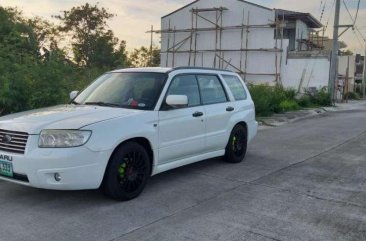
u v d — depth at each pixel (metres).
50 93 9.12
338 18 29.47
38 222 4.71
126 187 5.46
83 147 4.91
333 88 29.88
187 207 5.34
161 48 40.97
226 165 7.77
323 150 9.83
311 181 6.82
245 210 5.29
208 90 7.20
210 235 4.47
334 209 5.41
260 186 6.42
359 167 7.97
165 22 40.41
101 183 5.23
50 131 4.93
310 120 17.89
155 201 5.54
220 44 37.75
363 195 6.08
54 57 10.77
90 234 4.42
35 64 9.79
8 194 5.66
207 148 7.02
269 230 4.64
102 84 6.73
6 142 5.11
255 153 9.21
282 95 23.73
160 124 5.92
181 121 6.30
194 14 38.97
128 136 5.36
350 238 4.50
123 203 5.41
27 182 4.98
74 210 5.11
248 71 36.47
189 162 6.67
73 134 4.91
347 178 7.09
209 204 5.49
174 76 6.46
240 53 36.78
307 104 26.12
